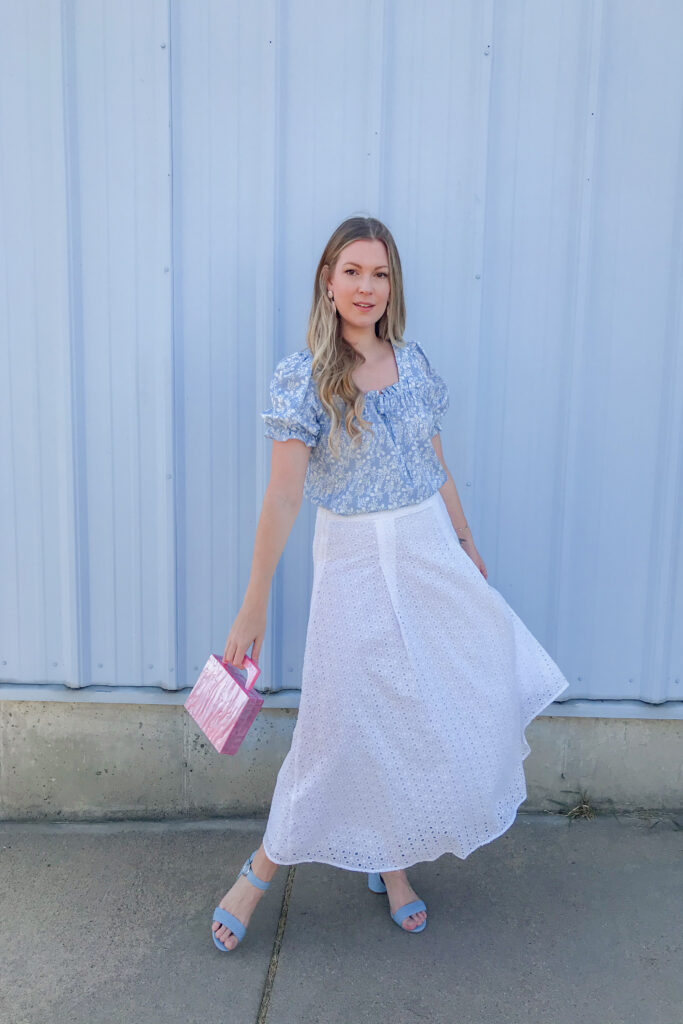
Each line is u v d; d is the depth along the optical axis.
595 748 2.74
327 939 2.19
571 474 2.57
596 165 2.43
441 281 2.48
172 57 2.38
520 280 2.49
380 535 1.95
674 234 2.46
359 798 2.01
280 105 2.40
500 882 2.42
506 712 2.02
